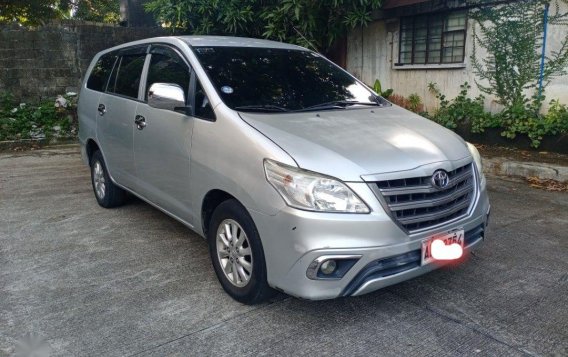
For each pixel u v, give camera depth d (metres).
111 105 4.86
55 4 14.38
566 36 7.27
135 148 4.37
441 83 8.84
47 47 10.32
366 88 4.37
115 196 5.30
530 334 2.95
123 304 3.33
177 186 3.79
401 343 2.87
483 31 8.05
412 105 9.30
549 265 3.91
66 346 2.85
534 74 7.68
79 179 6.89
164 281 3.67
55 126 9.94
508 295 3.43
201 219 3.57
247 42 4.34
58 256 4.14
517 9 7.62
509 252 4.17
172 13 8.87
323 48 9.52
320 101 3.85
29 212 5.34
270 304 3.31
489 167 7.04
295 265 2.78
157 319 3.14
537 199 5.73
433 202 2.96
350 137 3.14
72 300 3.38
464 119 8.45
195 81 3.70
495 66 8.02
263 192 2.91
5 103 10.13
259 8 8.97
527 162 6.91
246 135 3.11
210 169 3.33
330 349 2.81
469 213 3.25
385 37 9.63
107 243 4.42
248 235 3.08
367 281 2.79
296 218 2.74
